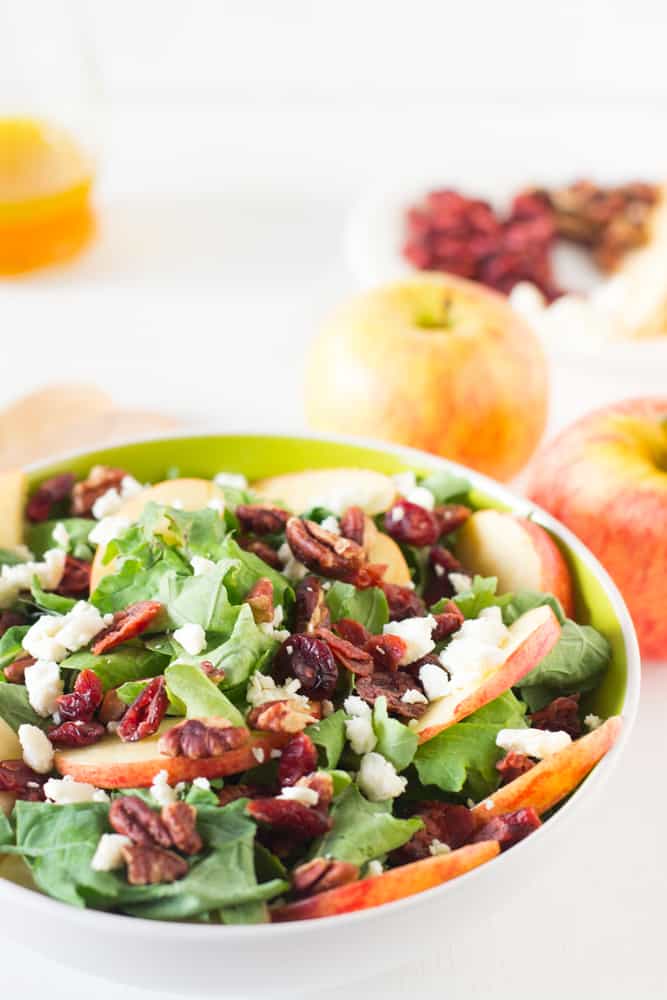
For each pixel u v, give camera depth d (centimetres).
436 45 104
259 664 44
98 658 45
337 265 81
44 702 45
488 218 79
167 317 75
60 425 63
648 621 54
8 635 47
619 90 105
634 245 79
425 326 61
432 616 47
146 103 102
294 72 104
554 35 103
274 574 47
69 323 74
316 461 54
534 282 77
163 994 46
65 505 53
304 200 88
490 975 46
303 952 40
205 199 88
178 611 46
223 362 72
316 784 42
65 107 79
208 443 54
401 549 51
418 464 53
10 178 76
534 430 61
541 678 47
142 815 41
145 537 48
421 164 84
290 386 70
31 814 42
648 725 54
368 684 45
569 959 47
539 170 84
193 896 40
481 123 100
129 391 69
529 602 48
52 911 40
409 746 43
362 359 59
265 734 43
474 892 41
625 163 85
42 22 80
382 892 41
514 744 44
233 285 79
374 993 46
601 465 54
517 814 43
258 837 42
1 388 69
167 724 44
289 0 101
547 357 69
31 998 46
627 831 50
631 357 67
